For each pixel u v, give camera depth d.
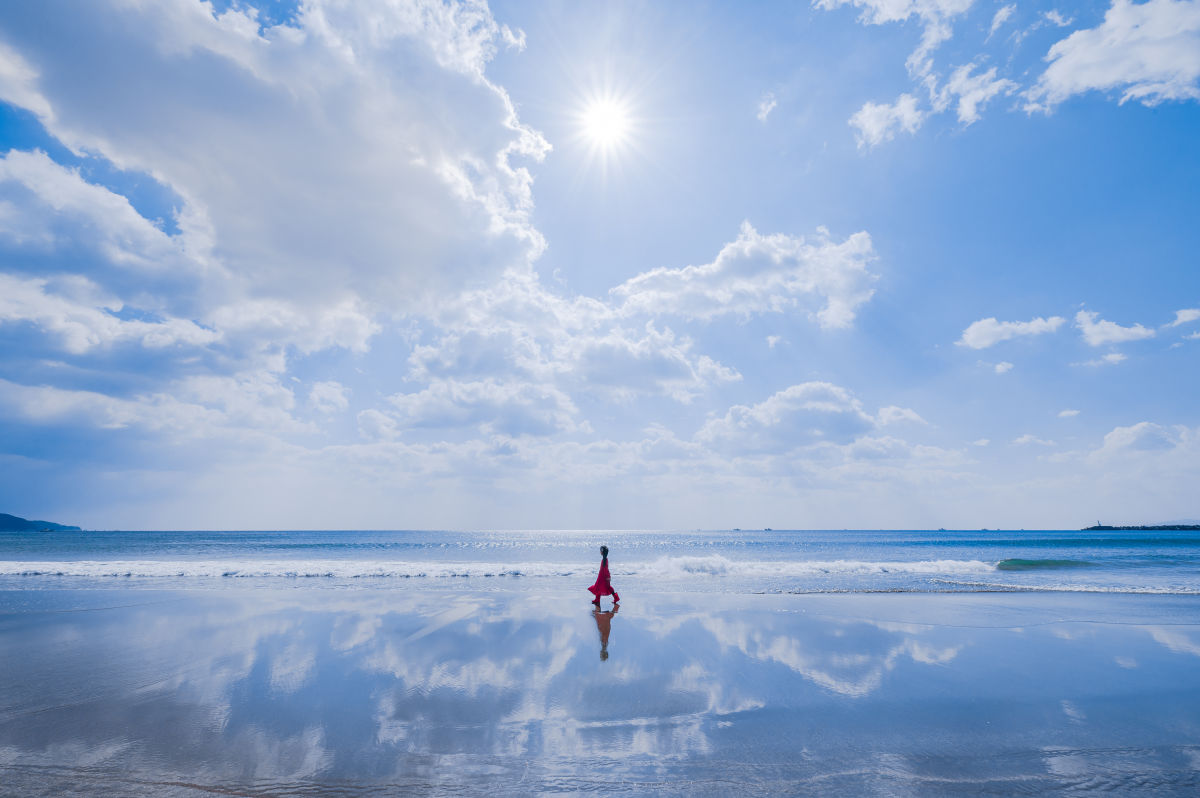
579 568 21.20
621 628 10.09
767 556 38.38
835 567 23.00
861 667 7.48
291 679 6.74
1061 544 52.00
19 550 42.41
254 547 49.94
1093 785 4.05
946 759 4.50
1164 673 7.27
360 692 6.23
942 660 7.89
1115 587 17.16
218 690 6.27
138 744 4.69
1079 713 5.70
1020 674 7.18
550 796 3.80
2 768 4.18
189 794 3.79
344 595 14.29
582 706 5.81
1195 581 19.19
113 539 70.88
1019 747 4.78
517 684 6.60
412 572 19.80
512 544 67.25
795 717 5.52
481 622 10.59
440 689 6.37
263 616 11.09
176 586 16.16
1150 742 4.93
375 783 3.99
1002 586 17.17
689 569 22.23
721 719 5.45
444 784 3.98
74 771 4.14
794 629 10.09
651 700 6.04
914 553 39.91
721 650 8.41
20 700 5.88
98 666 7.28
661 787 3.95
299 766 4.27
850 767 4.32
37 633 9.42
